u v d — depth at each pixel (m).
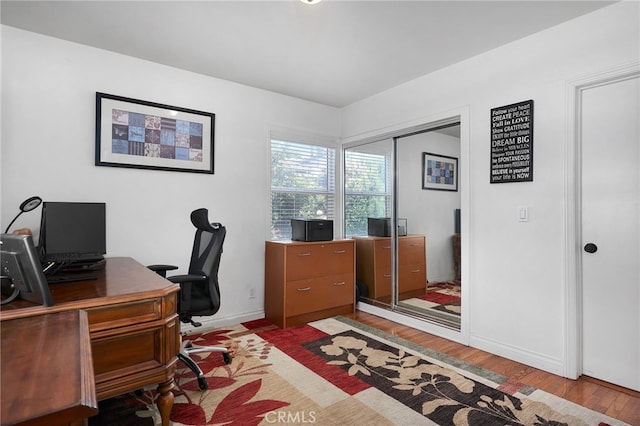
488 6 2.15
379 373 2.36
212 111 3.32
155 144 3.00
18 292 1.40
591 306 2.28
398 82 3.45
